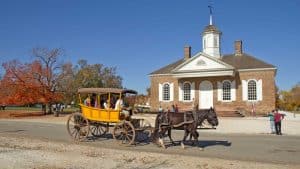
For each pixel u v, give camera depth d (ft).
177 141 71.97
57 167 43.91
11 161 47.80
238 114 159.84
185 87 181.06
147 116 144.46
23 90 172.65
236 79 171.53
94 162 47.11
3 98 174.60
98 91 68.74
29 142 68.59
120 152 55.88
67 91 181.98
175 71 177.37
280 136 87.20
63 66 181.47
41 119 154.10
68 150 57.98
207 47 193.06
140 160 48.73
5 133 88.33
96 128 76.07
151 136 68.33
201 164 45.83
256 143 70.13
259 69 167.12
